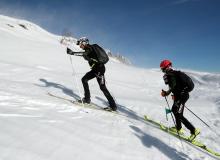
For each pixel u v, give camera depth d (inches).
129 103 468.8
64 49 1158.3
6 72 483.8
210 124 438.9
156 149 215.5
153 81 984.3
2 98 231.8
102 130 218.7
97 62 313.4
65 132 186.4
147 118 362.3
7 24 1592.0
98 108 313.6
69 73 669.3
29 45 949.8
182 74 290.7
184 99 291.4
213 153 274.7
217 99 736.3
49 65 715.4
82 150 167.5
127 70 1079.6
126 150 192.1
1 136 151.9
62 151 157.8
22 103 232.4
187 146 255.1
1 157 131.6
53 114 223.0
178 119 294.0
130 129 246.8
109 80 729.6
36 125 183.6
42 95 302.8
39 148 152.3
